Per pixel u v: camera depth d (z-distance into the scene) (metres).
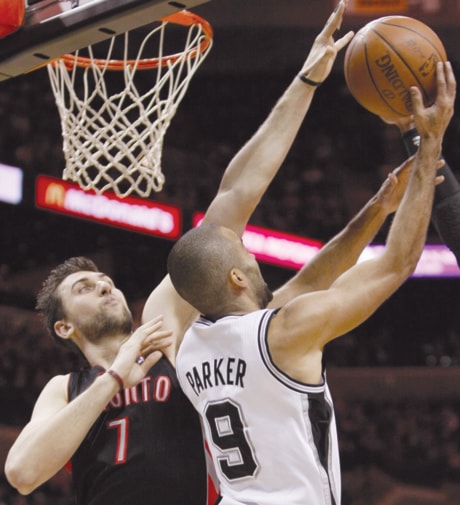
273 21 16.23
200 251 2.96
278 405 2.77
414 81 3.16
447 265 15.17
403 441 14.34
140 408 3.40
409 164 3.38
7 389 13.79
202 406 2.95
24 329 14.44
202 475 3.29
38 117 16.09
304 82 3.56
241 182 3.53
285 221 16.47
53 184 14.11
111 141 4.43
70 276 3.73
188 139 17.34
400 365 16.14
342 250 3.50
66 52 3.65
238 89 18.09
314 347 2.79
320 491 2.75
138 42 15.04
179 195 16.11
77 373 3.59
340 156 17.48
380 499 13.70
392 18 3.29
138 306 15.71
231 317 2.91
